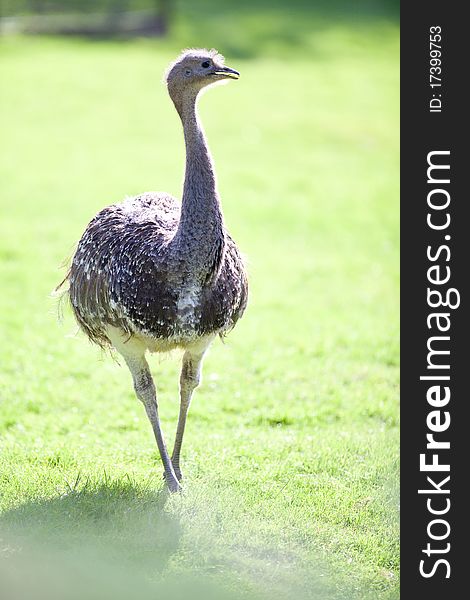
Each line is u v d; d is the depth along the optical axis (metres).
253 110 36.62
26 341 15.27
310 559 8.80
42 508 9.17
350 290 19.28
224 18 50.88
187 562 8.52
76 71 39.09
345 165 30.66
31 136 30.95
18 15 45.84
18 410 12.59
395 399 13.41
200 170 8.80
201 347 9.45
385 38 50.78
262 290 18.95
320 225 24.19
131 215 9.65
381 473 10.69
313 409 12.97
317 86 41.06
